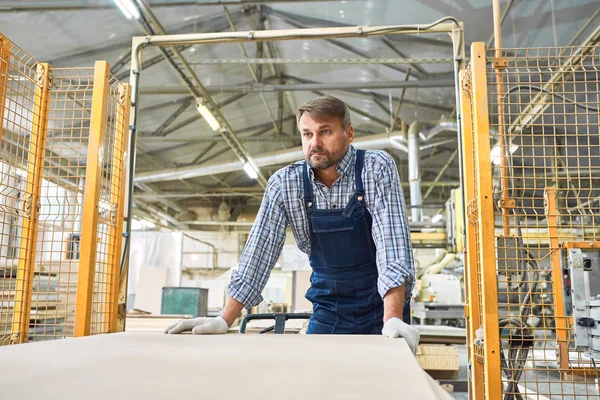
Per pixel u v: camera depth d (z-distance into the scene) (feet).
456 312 21.79
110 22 16.30
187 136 29.14
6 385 1.48
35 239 5.24
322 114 4.59
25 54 5.32
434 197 43.52
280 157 28.50
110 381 1.55
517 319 5.66
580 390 10.80
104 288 5.52
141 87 21.70
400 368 1.84
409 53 19.16
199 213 49.57
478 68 4.86
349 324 5.11
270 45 20.25
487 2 14.82
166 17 17.39
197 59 20.51
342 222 4.96
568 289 8.89
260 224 5.05
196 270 49.78
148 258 35.86
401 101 22.98
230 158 33.88
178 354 2.27
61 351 2.35
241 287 4.67
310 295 5.37
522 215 5.38
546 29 15.78
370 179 4.86
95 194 4.97
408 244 4.57
